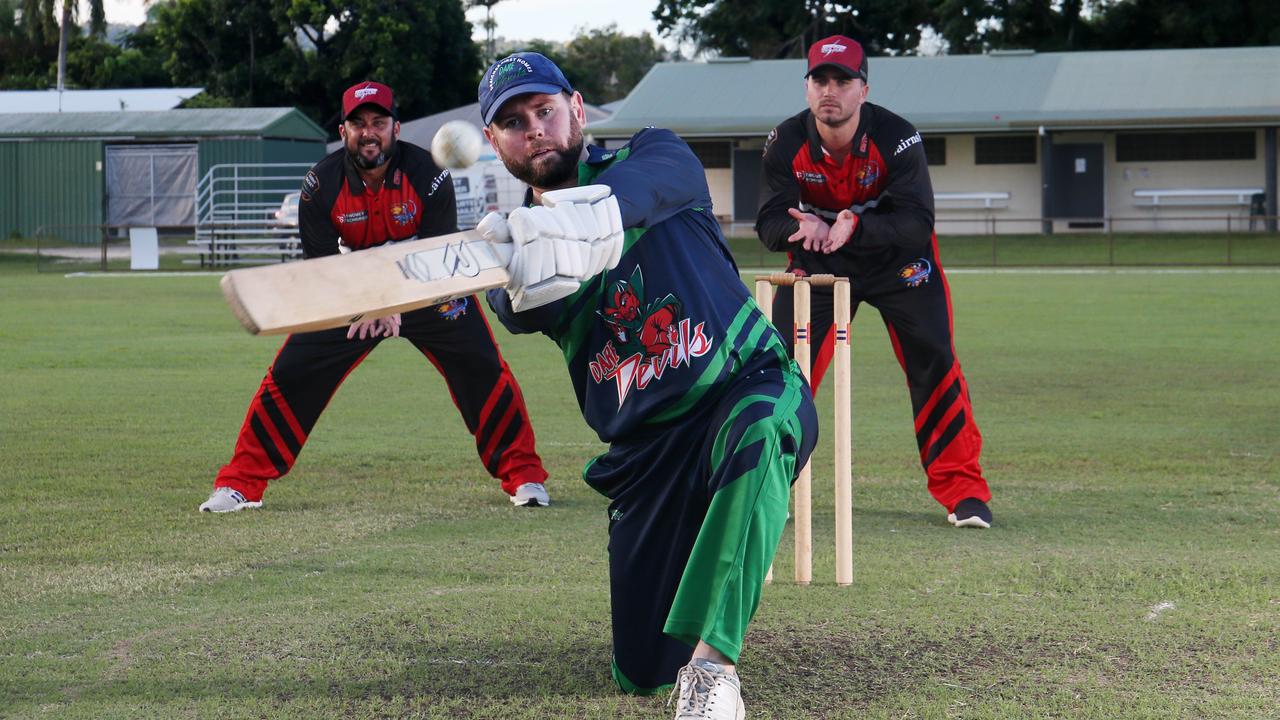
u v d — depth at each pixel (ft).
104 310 63.52
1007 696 12.41
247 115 121.70
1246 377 38.42
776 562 17.83
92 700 12.48
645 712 12.06
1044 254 97.96
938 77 117.60
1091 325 53.11
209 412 33.01
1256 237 105.09
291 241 99.19
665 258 11.08
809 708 12.12
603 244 9.14
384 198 21.36
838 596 15.94
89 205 121.80
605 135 115.14
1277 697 12.32
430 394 36.55
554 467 25.90
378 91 20.76
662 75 122.21
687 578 10.67
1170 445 27.66
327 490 23.58
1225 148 111.75
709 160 118.83
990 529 20.15
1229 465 25.39
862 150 20.22
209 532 20.04
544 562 18.03
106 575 17.34
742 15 152.25
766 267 89.81
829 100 19.84
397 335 21.59
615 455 11.92
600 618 15.01
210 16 168.76
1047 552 18.43
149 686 12.87
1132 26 141.59
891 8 148.56
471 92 176.86
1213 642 14.01
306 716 12.05
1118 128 110.11
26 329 54.44
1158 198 112.78
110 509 21.76
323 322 7.66
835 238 19.85
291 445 22.12
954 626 14.62
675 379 11.12
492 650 13.89
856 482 24.22
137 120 121.39
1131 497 22.56
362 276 7.83
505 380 22.12
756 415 10.69
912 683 12.77
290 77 167.22
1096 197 114.21
